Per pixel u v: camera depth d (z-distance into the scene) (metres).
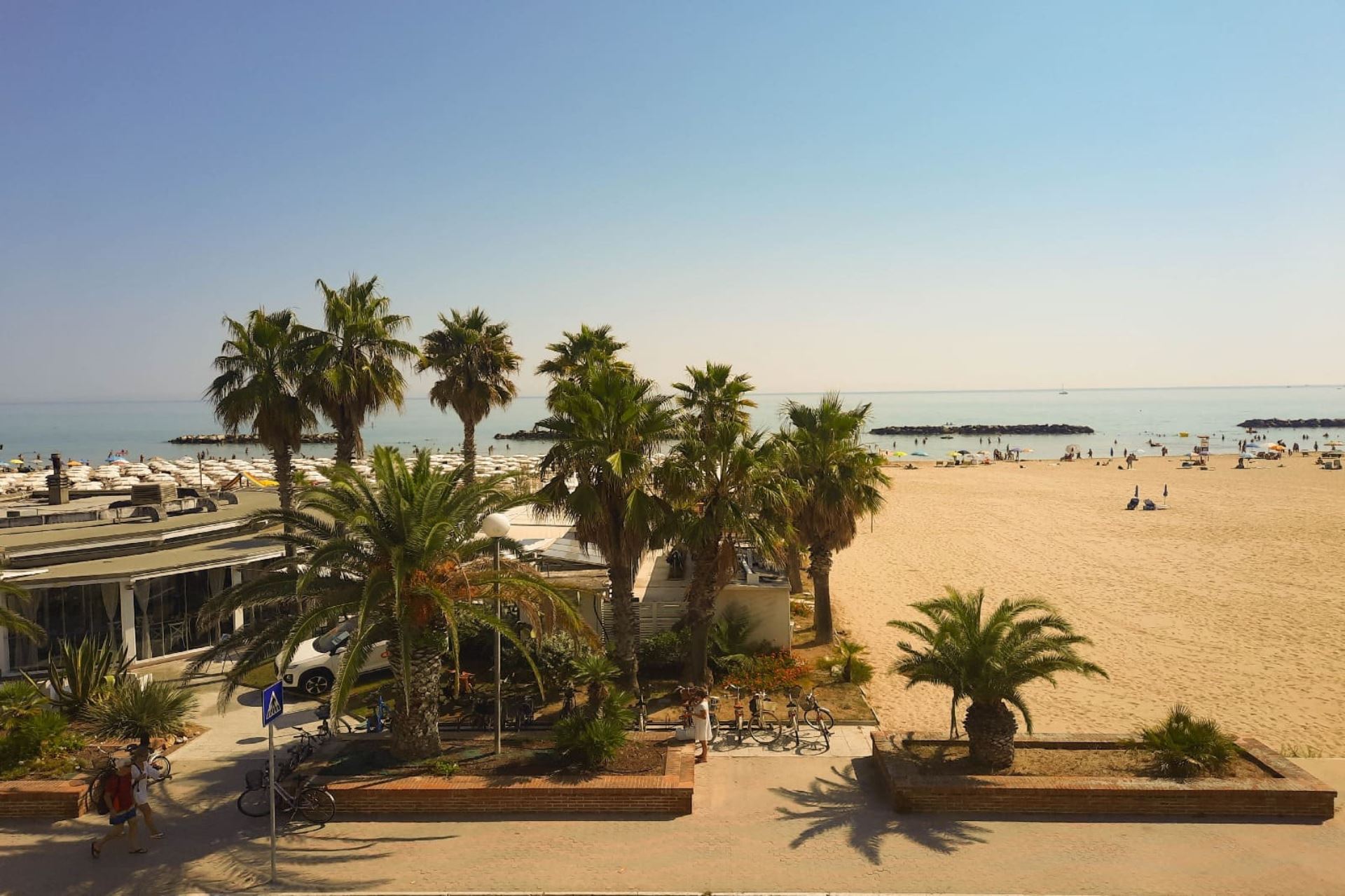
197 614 22.11
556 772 13.05
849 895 10.21
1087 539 43.22
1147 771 13.16
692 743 14.70
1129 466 89.00
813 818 12.27
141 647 20.80
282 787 12.23
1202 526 46.75
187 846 11.53
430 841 11.61
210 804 12.80
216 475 56.00
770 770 14.09
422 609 13.37
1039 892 10.24
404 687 12.70
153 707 15.23
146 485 26.77
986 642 13.33
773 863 10.96
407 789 12.39
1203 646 23.89
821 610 23.34
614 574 17.56
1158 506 55.66
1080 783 12.30
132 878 10.73
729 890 10.36
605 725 13.55
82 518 25.89
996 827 11.92
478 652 20.39
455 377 31.61
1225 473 79.06
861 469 22.61
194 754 14.82
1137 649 23.64
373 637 13.76
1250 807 12.07
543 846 11.46
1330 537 42.44
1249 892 10.22
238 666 12.93
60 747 14.09
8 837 11.83
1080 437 157.38
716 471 18.69
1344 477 72.69
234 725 16.42
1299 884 10.38
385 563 13.28
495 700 14.55
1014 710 18.81
